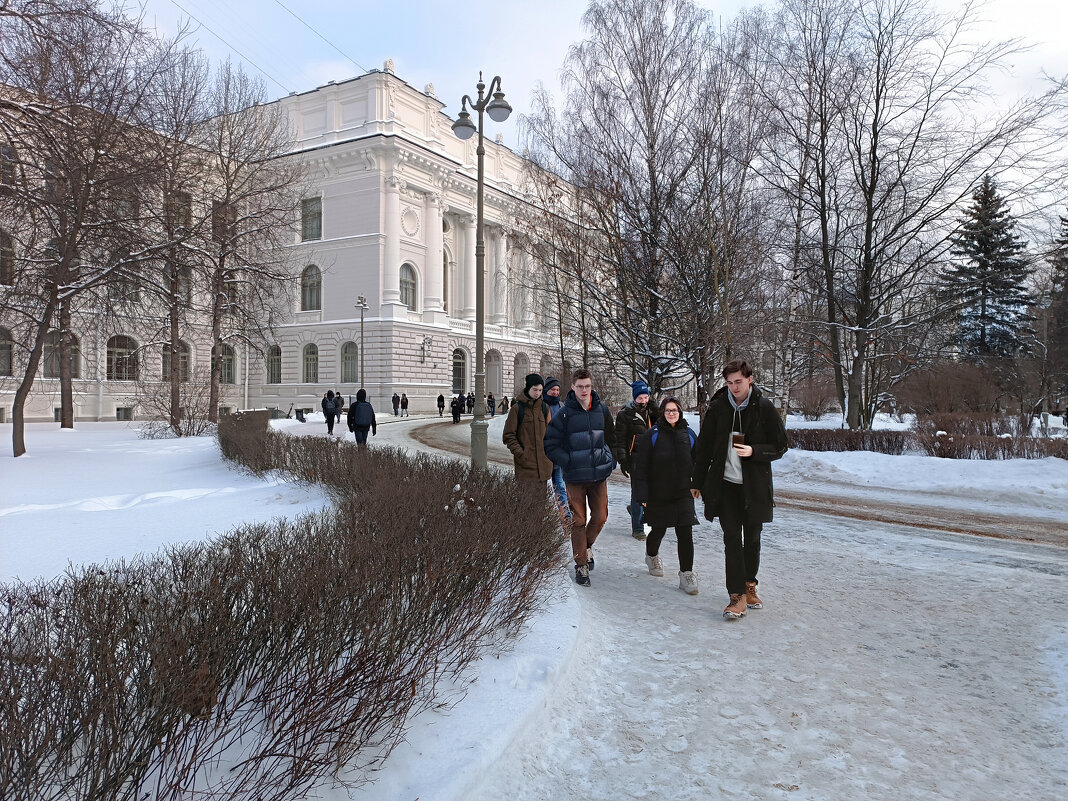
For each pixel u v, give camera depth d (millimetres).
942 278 20922
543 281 17891
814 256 19984
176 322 25844
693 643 4281
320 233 48812
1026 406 26031
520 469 6109
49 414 35438
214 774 2166
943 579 5906
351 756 2416
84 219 16484
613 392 21922
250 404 50688
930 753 2918
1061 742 3012
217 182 29094
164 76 22750
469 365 54031
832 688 3602
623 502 10539
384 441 22406
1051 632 4488
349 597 2639
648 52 15914
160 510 8242
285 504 8469
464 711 3002
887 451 16766
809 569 6254
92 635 2162
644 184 15852
